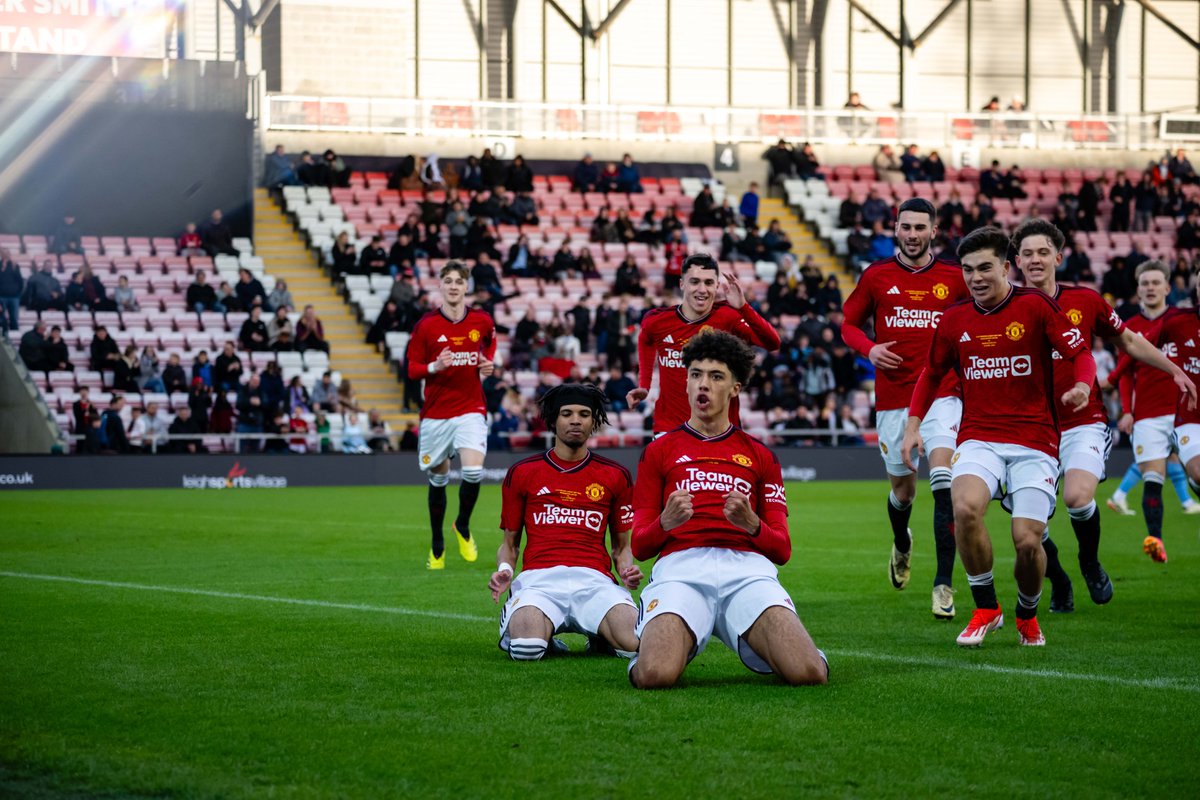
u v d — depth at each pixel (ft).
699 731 27.94
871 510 98.17
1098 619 45.42
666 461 33.63
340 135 166.50
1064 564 63.26
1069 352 38.34
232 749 26.61
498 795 23.44
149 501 106.73
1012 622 44.91
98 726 28.63
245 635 41.47
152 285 144.25
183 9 156.97
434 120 169.78
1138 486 128.36
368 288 149.59
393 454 130.82
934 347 40.68
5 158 145.69
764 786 23.93
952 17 208.85
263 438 126.82
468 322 63.46
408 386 139.13
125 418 128.36
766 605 32.81
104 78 147.84
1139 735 27.76
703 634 33.01
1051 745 26.89
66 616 45.68
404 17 183.62
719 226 166.20
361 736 27.61
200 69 150.61
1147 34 215.10
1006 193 178.50
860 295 50.88
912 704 30.63
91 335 136.67
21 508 98.68
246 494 116.06
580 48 196.44
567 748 26.55
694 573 33.12
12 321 132.67
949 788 23.84
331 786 24.02
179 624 43.88
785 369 140.26
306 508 99.50
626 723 28.66
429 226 154.30
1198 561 64.64
